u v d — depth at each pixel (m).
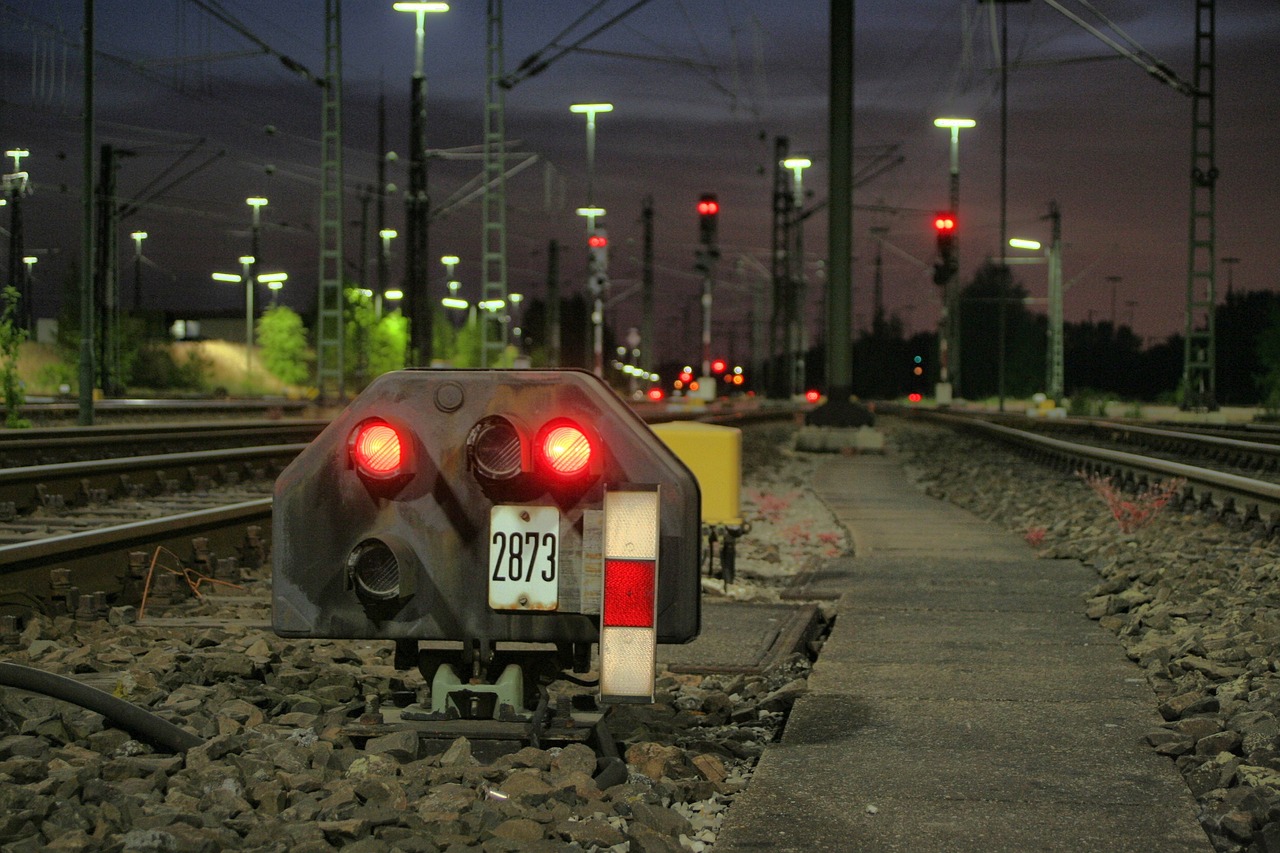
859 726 6.34
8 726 5.71
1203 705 6.33
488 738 5.48
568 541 5.40
